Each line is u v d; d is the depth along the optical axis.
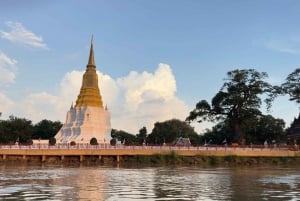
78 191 34.56
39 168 62.47
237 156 82.50
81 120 122.94
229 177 49.91
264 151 85.00
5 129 138.00
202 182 43.41
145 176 50.19
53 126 171.12
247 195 33.16
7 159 77.06
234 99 106.00
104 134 124.12
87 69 132.25
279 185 40.88
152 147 81.12
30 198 30.08
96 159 79.38
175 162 79.12
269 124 145.88
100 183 41.38
